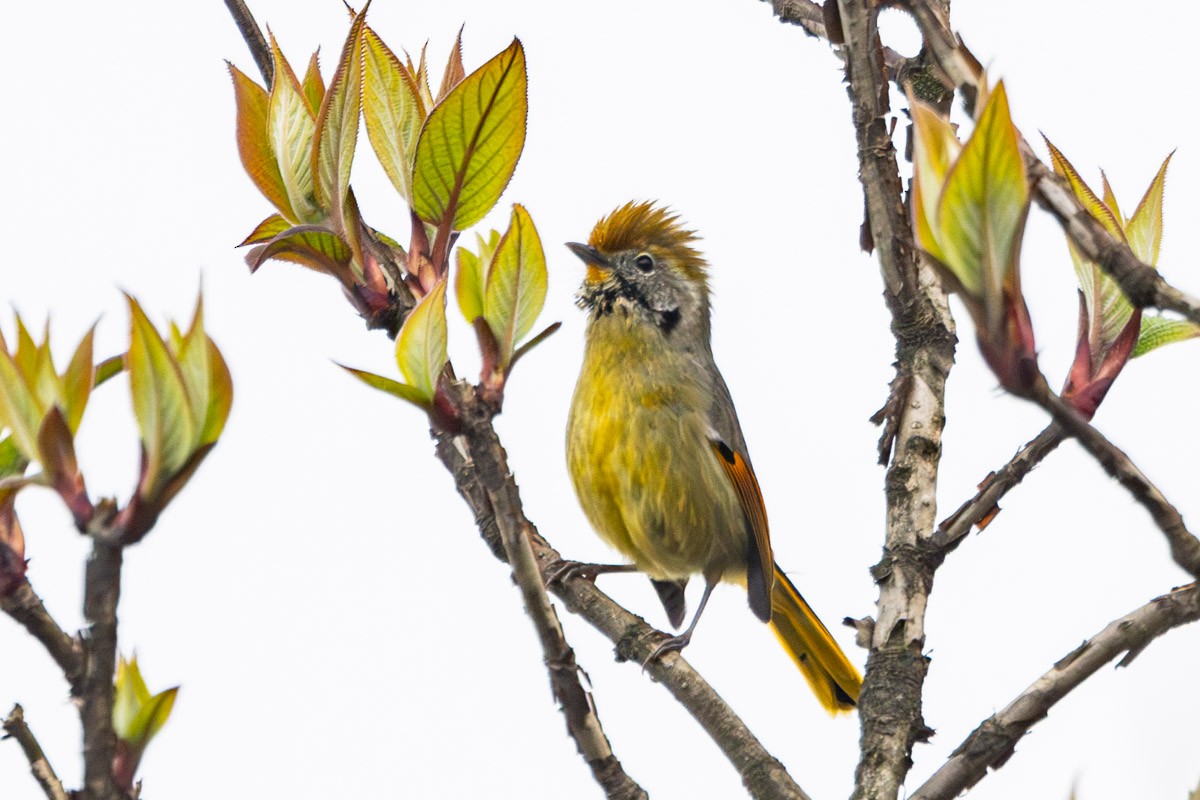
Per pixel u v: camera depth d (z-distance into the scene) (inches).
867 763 249.3
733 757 280.1
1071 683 239.5
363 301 252.8
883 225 282.8
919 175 178.7
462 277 225.8
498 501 213.5
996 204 171.6
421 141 234.8
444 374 207.9
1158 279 190.4
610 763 239.6
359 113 246.7
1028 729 238.8
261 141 251.3
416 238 244.5
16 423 162.1
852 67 279.0
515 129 237.0
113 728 160.7
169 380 154.1
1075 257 243.8
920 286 289.0
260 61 302.4
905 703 254.8
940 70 225.9
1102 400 241.3
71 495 157.1
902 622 263.4
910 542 269.1
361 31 240.5
